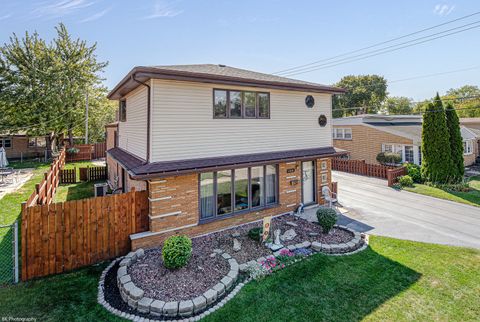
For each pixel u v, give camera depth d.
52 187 13.05
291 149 11.26
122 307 5.43
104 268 6.97
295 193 11.45
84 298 5.70
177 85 8.33
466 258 7.49
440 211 11.95
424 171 17.19
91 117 29.33
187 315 5.21
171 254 6.25
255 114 10.12
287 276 6.54
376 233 9.41
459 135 17.22
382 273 6.68
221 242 8.30
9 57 23.77
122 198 7.62
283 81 11.09
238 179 9.82
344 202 13.35
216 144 9.16
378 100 52.38
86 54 27.98
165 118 8.12
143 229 8.04
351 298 5.69
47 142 28.11
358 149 24.69
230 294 5.83
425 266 7.02
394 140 21.53
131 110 10.81
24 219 6.27
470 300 5.62
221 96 9.25
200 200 8.91
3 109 23.42
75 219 6.91
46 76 24.38
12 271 6.67
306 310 5.31
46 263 6.55
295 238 8.57
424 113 17.20
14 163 25.89
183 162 8.35
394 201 13.59
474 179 18.88
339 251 7.84
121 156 11.62
